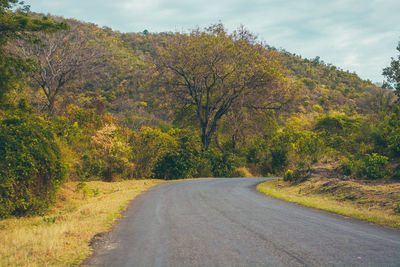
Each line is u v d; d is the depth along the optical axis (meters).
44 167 9.83
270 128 42.31
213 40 35.78
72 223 7.47
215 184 19.34
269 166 40.06
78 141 18.86
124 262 4.72
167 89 39.47
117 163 20.56
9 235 6.45
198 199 11.99
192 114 42.91
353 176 14.70
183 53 36.50
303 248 5.21
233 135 46.19
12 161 8.99
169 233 6.54
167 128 48.28
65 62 37.12
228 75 37.91
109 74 81.31
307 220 7.75
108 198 12.48
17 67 16.02
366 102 85.81
